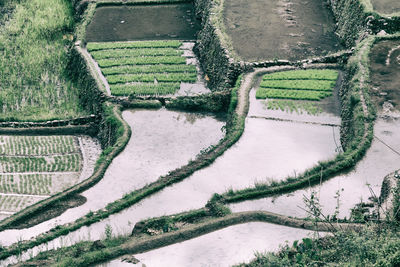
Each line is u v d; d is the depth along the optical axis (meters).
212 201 25.77
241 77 35.66
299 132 30.94
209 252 22.66
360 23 38.06
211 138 32.84
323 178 26.66
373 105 30.50
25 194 30.88
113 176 29.78
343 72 36.03
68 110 37.34
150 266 22.03
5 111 37.25
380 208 23.70
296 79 35.53
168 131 33.34
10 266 22.72
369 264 19.12
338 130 31.09
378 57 34.56
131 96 35.69
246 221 24.14
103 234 25.02
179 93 36.91
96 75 38.28
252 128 31.23
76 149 34.50
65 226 25.72
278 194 26.00
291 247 22.39
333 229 22.00
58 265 22.06
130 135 32.72
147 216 25.89
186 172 28.09
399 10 38.47
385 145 28.20
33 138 35.25
